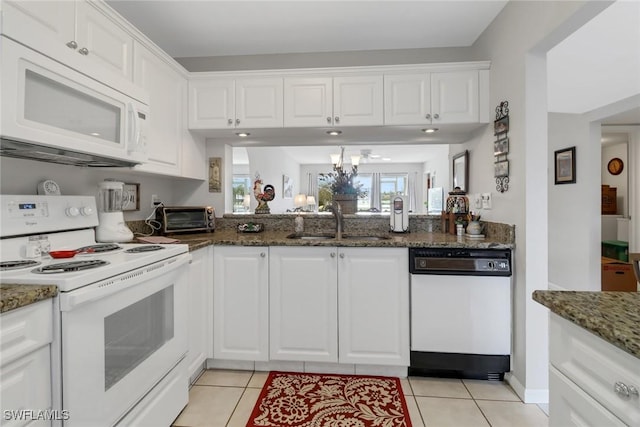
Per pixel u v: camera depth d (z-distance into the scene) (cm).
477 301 187
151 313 139
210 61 266
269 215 265
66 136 115
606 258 404
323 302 196
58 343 94
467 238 208
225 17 210
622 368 65
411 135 254
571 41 208
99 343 107
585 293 91
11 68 94
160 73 198
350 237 244
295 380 192
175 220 233
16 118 96
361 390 182
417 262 188
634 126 373
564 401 82
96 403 105
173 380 152
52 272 104
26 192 147
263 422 155
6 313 80
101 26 151
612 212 457
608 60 234
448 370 193
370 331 193
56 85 112
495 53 207
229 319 202
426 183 862
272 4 196
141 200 229
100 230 172
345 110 223
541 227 172
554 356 87
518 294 181
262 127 228
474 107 214
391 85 220
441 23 218
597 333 68
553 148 385
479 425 154
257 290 200
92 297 100
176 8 199
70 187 171
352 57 258
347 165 862
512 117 186
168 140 208
